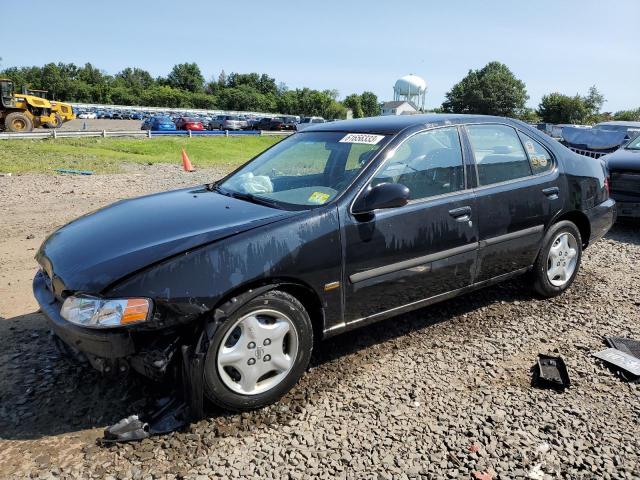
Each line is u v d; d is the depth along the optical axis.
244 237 2.87
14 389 3.16
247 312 2.83
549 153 4.48
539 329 4.07
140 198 3.99
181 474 2.49
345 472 2.53
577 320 4.23
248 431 2.81
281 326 2.97
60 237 3.36
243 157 24.28
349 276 3.22
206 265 2.73
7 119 27.06
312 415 2.96
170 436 2.75
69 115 32.31
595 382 3.33
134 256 2.77
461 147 3.90
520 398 3.15
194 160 21.47
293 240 2.98
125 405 3.01
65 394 3.11
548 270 4.55
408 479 2.49
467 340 3.88
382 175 3.46
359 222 3.24
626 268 5.62
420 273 3.56
